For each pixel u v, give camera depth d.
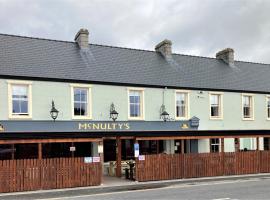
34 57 22.98
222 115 28.23
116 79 24.28
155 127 25.02
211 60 31.02
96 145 23.72
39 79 21.70
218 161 22.70
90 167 18.86
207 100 27.66
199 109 27.16
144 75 25.81
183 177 21.42
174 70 27.66
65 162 18.31
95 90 23.42
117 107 24.03
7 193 16.78
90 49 25.78
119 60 26.08
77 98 23.00
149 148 25.84
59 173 18.16
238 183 19.19
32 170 17.59
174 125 25.77
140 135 22.38
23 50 23.09
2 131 20.16
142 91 24.98
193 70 28.72
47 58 23.38
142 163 20.36
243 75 31.14
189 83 27.06
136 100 24.98
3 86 20.70
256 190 16.31
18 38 23.83
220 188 17.22
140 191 16.92
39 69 22.25
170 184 19.38
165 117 25.36
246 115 29.91
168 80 26.36
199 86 27.27
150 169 20.53
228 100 28.72
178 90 26.34
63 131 21.70
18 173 17.31
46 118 21.73
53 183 18.00
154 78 25.95
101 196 15.62
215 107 28.23
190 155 21.80
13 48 22.89
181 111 26.56
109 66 25.12
